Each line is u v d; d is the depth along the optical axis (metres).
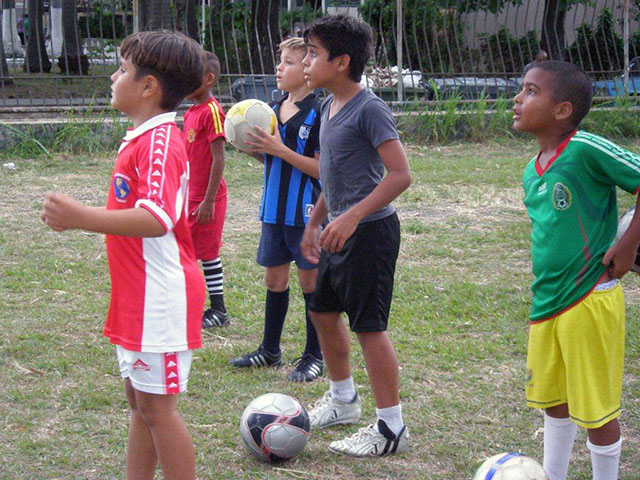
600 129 17.88
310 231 5.26
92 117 15.36
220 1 17.91
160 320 3.79
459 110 17.56
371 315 4.84
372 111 4.65
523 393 5.97
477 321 7.44
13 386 5.88
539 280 4.29
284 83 6.07
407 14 18.08
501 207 11.70
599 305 4.13
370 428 5.06
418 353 6.64
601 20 19.00
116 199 3.84
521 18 23.73
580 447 5.22
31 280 8.22
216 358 6.49
